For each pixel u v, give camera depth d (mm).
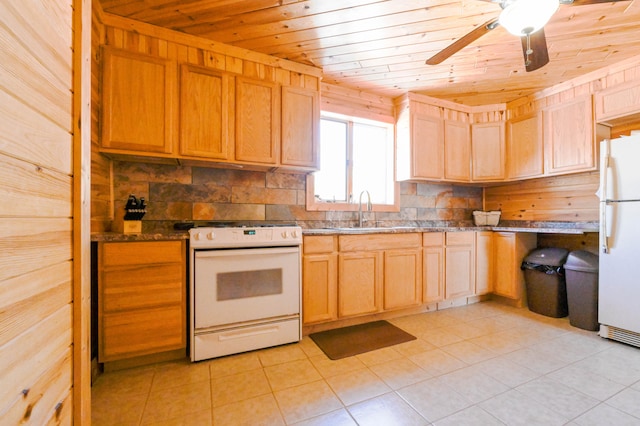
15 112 541
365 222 3223
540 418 1348
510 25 1505
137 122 2010
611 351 2029
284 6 1851
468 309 3000
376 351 2057
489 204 3912
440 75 2783
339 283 2439
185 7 1871
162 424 1334
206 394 1558
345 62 2561
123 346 1751
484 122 3463
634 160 2088
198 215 2494
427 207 3602
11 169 530
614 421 1320
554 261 2729
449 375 1732
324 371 1792
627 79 2455
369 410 1424
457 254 3014
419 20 1983
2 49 503
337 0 1786
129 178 2289
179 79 2137
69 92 763
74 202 781
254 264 2070
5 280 511
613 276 2182
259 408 1444
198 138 2182
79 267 792
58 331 699
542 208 3305
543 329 2443
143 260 1796
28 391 574
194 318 1895
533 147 3123
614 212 2178
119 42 2004
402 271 2717
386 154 3453
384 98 3324
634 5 1765
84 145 821
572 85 2818
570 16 1870
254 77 2383
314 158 2598
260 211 2723
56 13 692
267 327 2105
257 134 2383
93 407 1447
